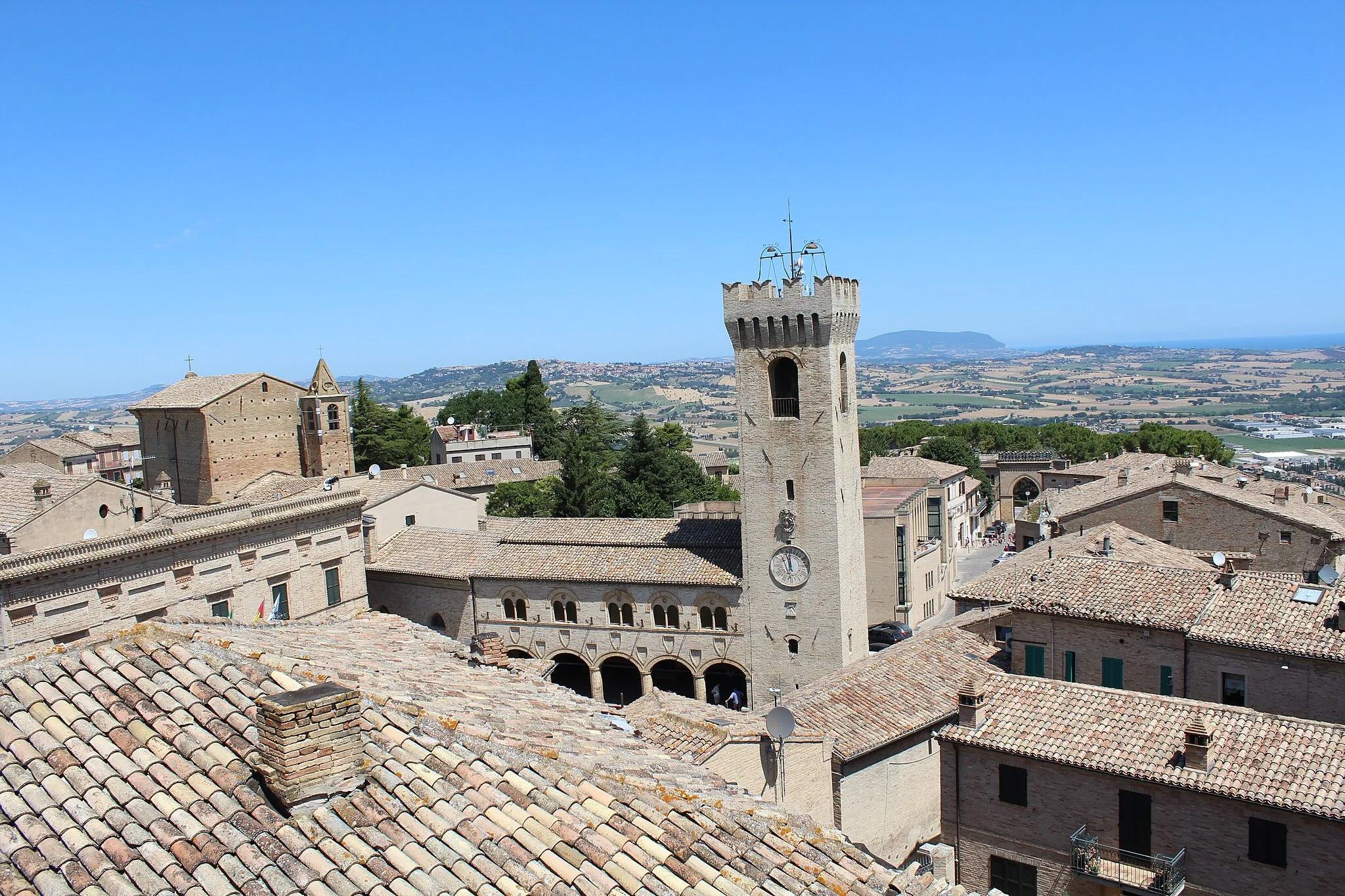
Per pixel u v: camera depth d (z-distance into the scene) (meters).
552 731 25.61
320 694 18.78
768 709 51.47
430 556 97.25
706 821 20.77
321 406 144.38
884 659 59.81
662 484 144.38
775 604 84.06
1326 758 41.78
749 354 82.75
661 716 45.03
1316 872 40.03
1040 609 59.69
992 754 48.53
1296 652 50.28
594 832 19.25
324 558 86.00
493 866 17.52
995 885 49.03
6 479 77.19
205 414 130.50
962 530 156.62
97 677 21.25
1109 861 44.84
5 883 15.70
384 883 16.75
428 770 19.98
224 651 22.56
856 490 86.31
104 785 18.19
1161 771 43.62
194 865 16.50
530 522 99.25
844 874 20.34
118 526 74.94
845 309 82.00
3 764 18.47
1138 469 117.31
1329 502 111.50
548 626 91.62
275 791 18.27
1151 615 56.09
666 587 87.62
